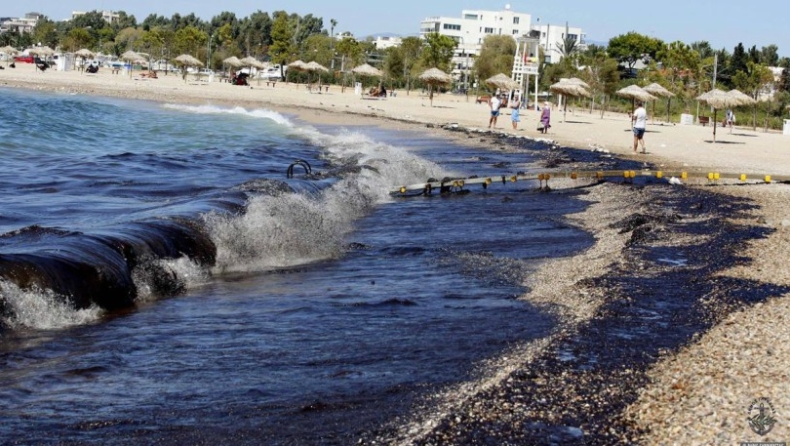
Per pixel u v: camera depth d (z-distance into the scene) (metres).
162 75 112.25
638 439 5.55
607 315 8.66
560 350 7.42
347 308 9.27
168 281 10.09
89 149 28.03
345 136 35.50
